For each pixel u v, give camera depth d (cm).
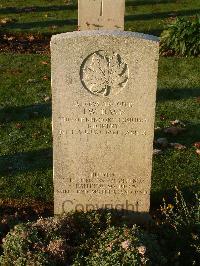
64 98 203
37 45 431
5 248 197
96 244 199
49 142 285
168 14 507
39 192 247
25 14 505
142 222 230
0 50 415
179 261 201
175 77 365
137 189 223
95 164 217
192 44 400
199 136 292
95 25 369
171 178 256
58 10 519
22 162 268
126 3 542
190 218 207
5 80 358
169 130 293
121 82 199
